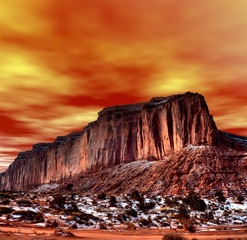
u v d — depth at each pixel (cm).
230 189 9806
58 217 5722
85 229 5172
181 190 10119
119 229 5394
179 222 6297
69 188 14500
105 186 13500
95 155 16912
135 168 13712
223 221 6675
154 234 4756
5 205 6312
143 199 8875
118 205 7962
